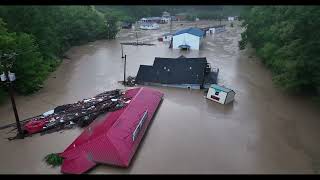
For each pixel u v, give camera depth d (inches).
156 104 1630.2
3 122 1473.9
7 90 1756.9
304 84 1673.2
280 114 1568.7
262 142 1298.0
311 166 1136.2
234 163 1152.2
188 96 1811.0
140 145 1262.3
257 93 1857.8
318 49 1515.7
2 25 1834.4
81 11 3486.7
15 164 1147.9
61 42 2920.8
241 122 1481.3
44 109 1625.2
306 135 1359.5
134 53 3006.9
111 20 3718.0
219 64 2534.5
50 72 2209.6
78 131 1380.4
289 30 1605.6
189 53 2989.7
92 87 1977.1
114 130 1221.1
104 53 3004.4
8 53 1577.3
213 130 1398.9
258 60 2647.6
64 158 1143.6
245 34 3011.8
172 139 1314.0
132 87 1969.7
